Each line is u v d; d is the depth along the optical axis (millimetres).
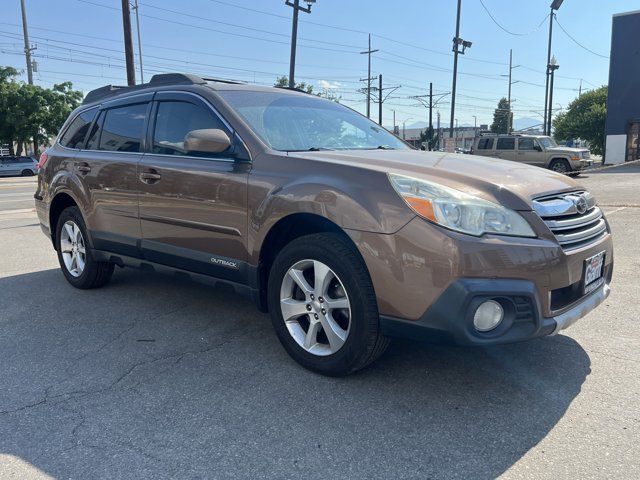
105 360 3559
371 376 3246
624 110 29641
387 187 2875
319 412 2850
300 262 3213
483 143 23453
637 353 3516
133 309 4598
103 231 4637
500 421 2738
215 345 3781
